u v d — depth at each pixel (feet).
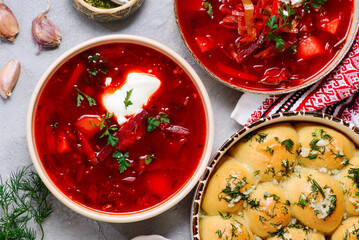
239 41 2.10
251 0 2.07
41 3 2.19
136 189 2.07
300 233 2.09
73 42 2.21
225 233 2.05
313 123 2.15
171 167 2.08
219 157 2.04
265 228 2.07
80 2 2.07
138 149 2.06
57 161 2.04
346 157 2.11
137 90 2.04
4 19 2.14
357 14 2.10
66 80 2.03
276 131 2.10
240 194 2.06
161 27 2.24
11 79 2.17
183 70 2.06
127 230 2.23
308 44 2.12
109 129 2.05
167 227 2.24
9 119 2.19
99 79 2.04
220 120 2.26
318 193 2.06
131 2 2.10
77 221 2.22
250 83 2.13
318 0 2.08
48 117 2.02
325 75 2.12
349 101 2.26
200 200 2.04
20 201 2.19
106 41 2.02
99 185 2.06
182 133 2.07
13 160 2.19
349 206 2.11
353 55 2.19
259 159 2.08
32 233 2.19
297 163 2.14
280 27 2.02
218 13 2.10
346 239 2.09
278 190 2.10
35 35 2.16
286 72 2.12
